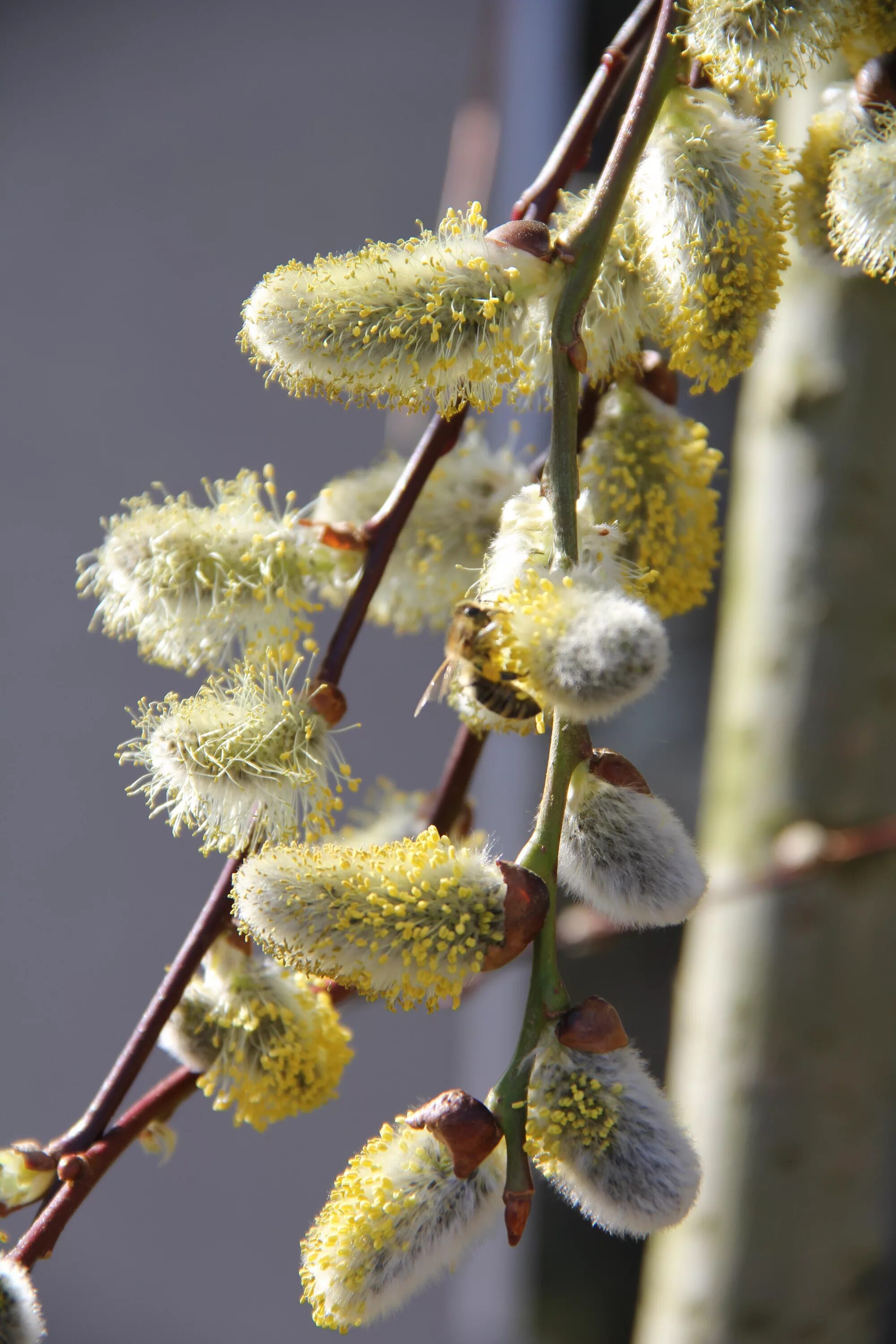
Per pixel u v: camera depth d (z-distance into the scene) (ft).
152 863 5.53
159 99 5.49
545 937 1.93
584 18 3.53
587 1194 1.93
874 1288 2.49
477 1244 1.94
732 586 2.49
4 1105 5.45
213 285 5.48
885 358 2.33
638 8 2.07
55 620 5.61
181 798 2.04
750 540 2.43
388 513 2.09
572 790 1.96
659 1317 2.58
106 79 5.52
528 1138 1.93
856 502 2.34
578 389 1.96
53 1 5.50
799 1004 2.38
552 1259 4.42
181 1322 5.31
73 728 5.59
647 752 3.99
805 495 2.35
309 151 5.37
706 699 3.99
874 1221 2.47
